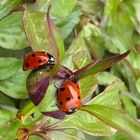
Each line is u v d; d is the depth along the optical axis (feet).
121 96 0.72
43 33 0.49
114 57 0.46
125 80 0.76
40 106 0.48
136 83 0.75
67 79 0.47
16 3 0.58
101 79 0.71
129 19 0.79
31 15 0.49
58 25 0.68
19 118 0.50
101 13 0.76
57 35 0.58
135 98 0.73
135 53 0.77
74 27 0.72
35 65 0.47
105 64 0.46
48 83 0.47
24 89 0.58
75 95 0.46
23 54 0.65
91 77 0.54
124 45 0.77
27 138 0.52
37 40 0.49
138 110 0.75
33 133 0.52
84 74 0.47
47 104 0.48
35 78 0.47
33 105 0.50
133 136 0.49
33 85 0.47
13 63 0.57
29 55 0.47
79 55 0.56
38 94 0.46
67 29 0.68
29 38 0.49
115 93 0.56
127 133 0.49
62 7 0.62
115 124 0.48
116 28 0.77
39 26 0.49
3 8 0.58
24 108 0.50
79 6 0.70
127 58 0.76
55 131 0.54
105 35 0.76
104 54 0.76
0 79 0.57
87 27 0.75
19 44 0.59
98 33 0.75
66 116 0.53
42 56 0.47
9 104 0.60
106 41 0.76
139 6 0.80
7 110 0.55
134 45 0.79
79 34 0.71
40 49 0.49
